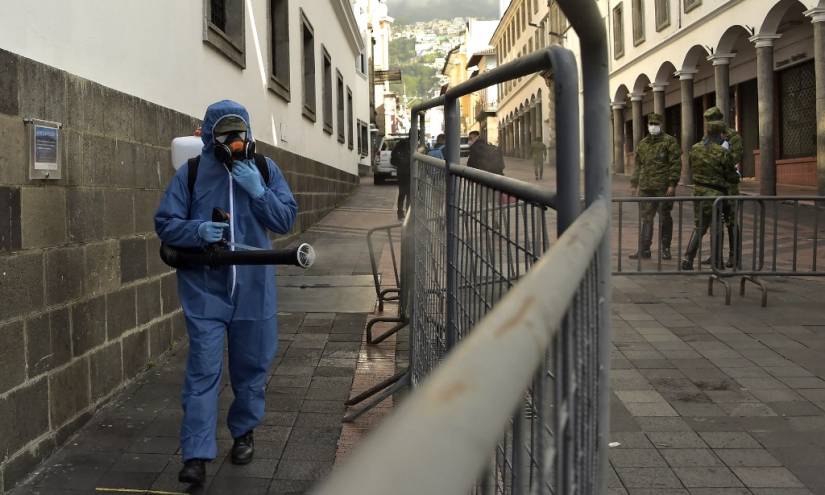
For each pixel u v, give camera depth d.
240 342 3.49
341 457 3.66
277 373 4.95
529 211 1.83
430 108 3.82
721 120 8.36
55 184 3.76
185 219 3.43
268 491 3.32
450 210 2.92
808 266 7.99
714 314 6.37
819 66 15.25
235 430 3.58
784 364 4.89
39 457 3.53
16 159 3.39
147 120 5.12
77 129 4.02
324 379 4.82
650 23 26.83
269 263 3.25
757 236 7.41
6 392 3.26
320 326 6.14
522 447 1.00
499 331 0.62
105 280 4.35
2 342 3.23
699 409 4.11
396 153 14.14
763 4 17.64
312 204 13.58
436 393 0.48
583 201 1.73
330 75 17.53
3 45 3.38
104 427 4.01
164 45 5.77
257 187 3.42
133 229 4.80
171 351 5.47
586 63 1.71
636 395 4.35
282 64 11.46
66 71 3.99
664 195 8.93
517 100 45.62
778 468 3.36
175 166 4.69
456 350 0.57
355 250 10.43
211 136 3.43
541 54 1.76
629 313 6.46
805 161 19.81
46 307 3.63
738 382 4.54
